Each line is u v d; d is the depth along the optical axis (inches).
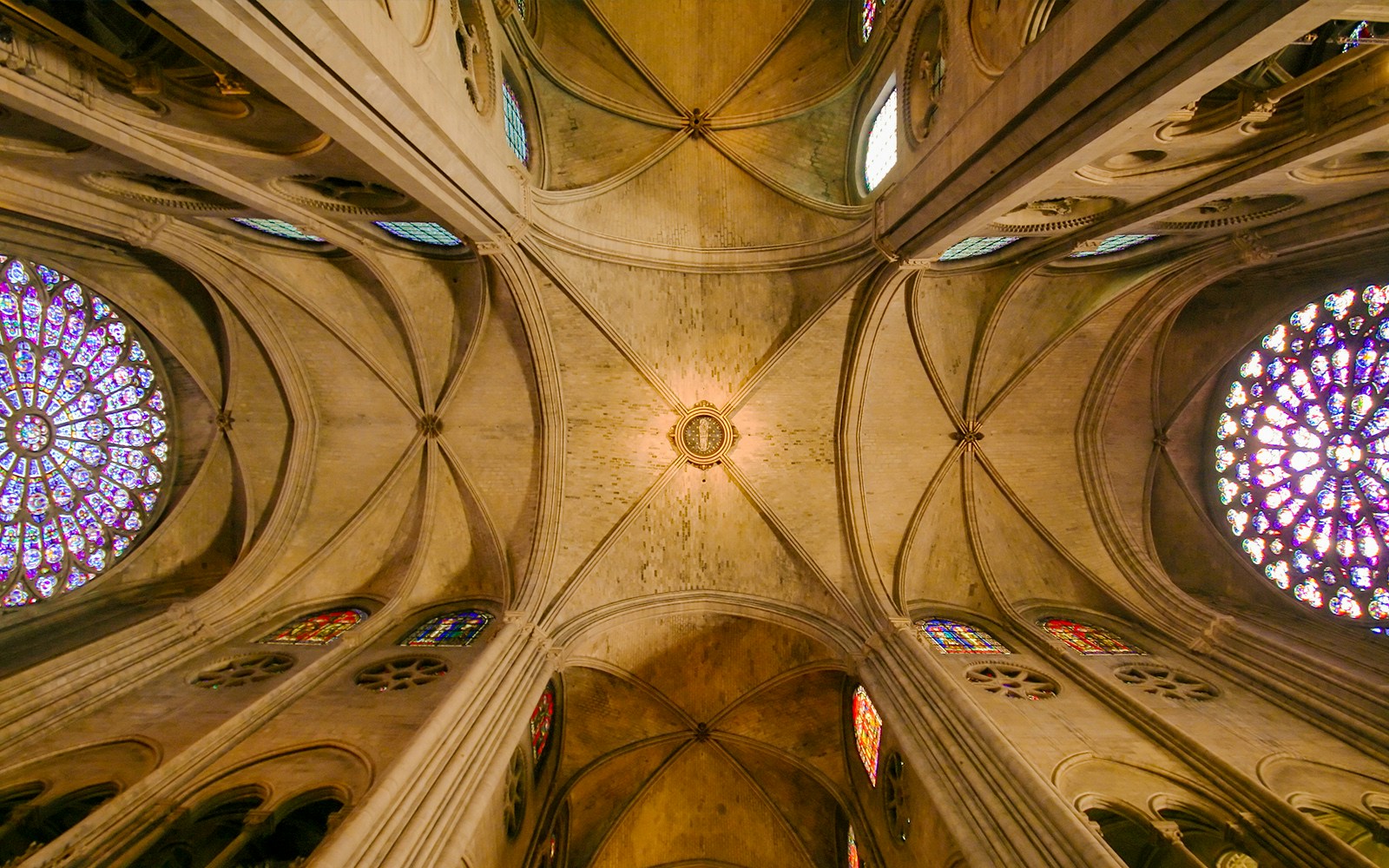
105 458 481.4
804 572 572.7
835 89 585.9
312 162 311.1
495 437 574.6
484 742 350.0
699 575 587.2
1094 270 499.5
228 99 253.8
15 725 327.9
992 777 315.9
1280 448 506.3
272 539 522.6
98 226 361.1
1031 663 477.7
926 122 428.1
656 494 588.4
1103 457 571.8
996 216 343.3
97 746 340.5
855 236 512.7
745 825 589.3
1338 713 366.0
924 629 530.9
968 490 582.2
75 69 218.2
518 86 538.0
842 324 555.8
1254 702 402.0
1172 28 195.8
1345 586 455.2
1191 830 332.5
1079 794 328.2
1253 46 184.5
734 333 590.9
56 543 447.8
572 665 548.1
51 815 304.2
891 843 454.3
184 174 282.5
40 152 284.7
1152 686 426.6
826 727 571.5
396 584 563.8
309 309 501.7
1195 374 549.6
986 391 568.4
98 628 443.5
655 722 592.7
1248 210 356.5
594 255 541.6
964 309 543.8
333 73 225.8
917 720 384.8
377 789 276.4
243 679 418.6
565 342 558.3
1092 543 563.5
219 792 316.8
